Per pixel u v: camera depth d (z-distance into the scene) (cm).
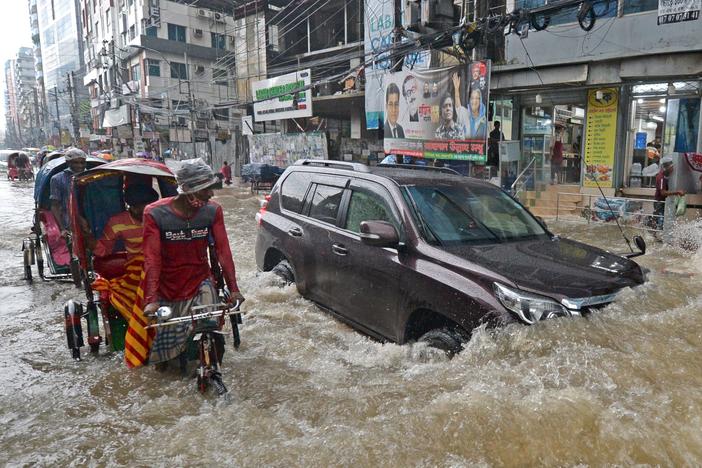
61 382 385
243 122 2636
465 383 322
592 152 1323
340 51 2278
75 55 7188
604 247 925
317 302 524
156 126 3697
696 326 364
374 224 409
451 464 255
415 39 1236
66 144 5144
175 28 4350
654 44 1159
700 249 802
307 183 580
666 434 265
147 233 348
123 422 322
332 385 362
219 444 287
